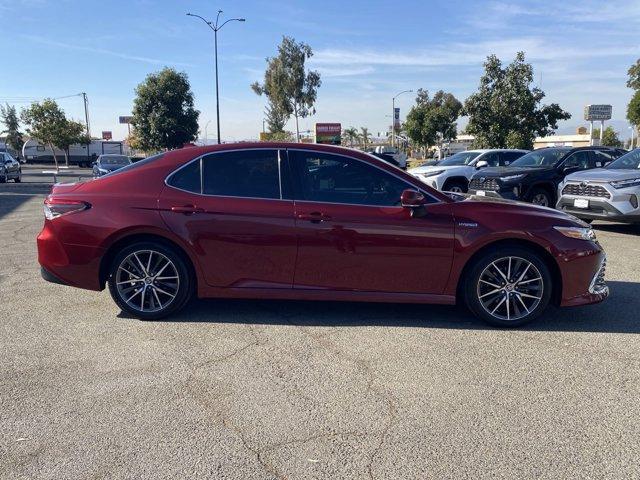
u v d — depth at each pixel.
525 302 4.73
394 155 35.56
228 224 4.62
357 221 4.58
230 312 5.09
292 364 3.94
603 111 32.81
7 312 5.07
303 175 4.73
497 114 25.17
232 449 2.86
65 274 4.77
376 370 3.84
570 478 2.62
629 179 9.05
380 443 2.92
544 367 3.90
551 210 4.95
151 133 42.28
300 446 2.89
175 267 4.73
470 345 4.32
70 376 3.72
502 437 2.98
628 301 5.53
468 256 4.61
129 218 4.64
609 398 3.44
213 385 3.60
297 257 4.63
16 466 2.70
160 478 2.61
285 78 60.59
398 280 4.66
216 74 37.69
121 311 5.12
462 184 15.26
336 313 5.09
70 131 48.81
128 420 3.14
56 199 4.79
